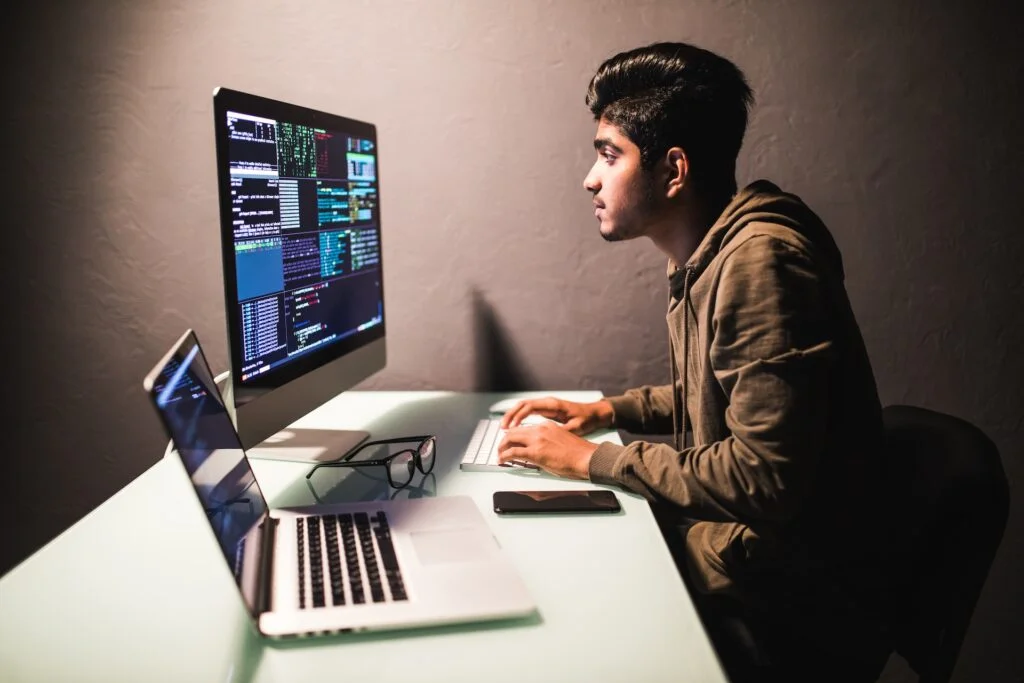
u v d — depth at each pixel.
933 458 1.10
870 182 1.82
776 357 1.04
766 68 1.79
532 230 1.87
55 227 1.87
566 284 1.88
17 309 1.90
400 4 1.80
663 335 1.89
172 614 0.83
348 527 0.99
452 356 1.92
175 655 0.75
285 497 1.16
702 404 1.23
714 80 1.22
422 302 1.90
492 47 1.80
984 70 1.77
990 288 1.83
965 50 1.76
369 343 1.68
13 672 0.72
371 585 0.84
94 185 1.85
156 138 1.83
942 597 1.04
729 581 1.22
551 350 1.91
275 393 1.27
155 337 1.90
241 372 1.17
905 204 1.82
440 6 1.79
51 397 1.93
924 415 1.22
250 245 1.19
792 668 1.13
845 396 1.12
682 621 0.80
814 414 1.04
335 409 1.70
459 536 0.96
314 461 1.31
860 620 1.15
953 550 1.03
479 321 1.91
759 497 1.04
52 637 0.78
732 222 1.19
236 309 1.15
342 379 1.54
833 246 1.23
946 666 1.03
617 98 1.27
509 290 1.89
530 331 1.90
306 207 1.37
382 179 1.86
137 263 1.87
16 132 1.84
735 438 1.08
